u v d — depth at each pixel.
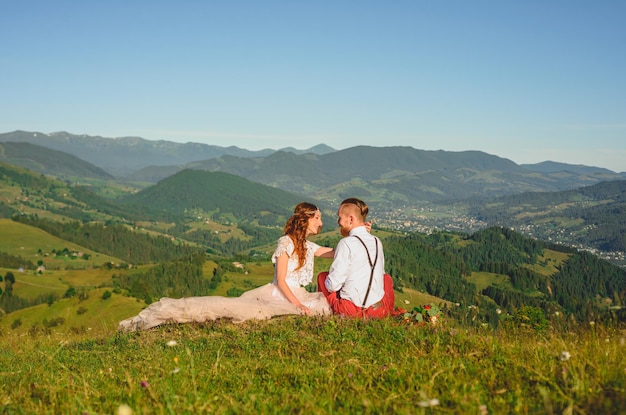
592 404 3.75
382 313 8.88
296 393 4.65
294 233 9.59
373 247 8.93
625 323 7.16
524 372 4.87
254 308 9.43
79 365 7.82
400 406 4.10
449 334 7.10
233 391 4.98
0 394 5.33
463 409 3.82
